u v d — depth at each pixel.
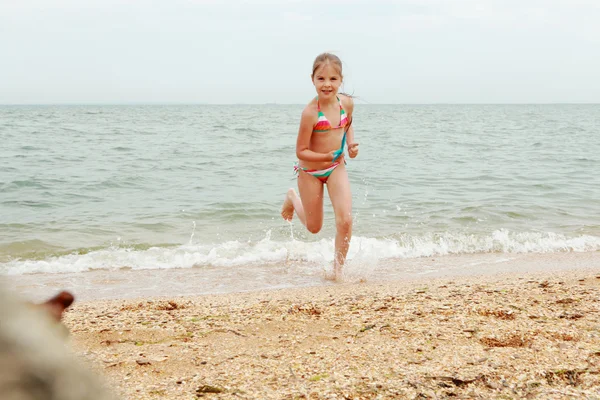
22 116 58.47
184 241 8.54
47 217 10.14
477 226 9.58
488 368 3.33
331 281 6.48
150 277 6.75
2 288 0.42
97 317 4.75
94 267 7.21
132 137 27.84
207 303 5.30
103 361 3.59
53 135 28.34
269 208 10.88
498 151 22.44
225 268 7.16
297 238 8.74
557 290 5.33
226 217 10.20
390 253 7.96
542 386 3.08
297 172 6.48
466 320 4.37
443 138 29.30
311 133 6.12
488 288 5.55
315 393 3.02
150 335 4.22
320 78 5.89
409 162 18.48
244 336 4.16
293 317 4.66
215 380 3.24
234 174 15.73
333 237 8.73
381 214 10.42
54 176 14.50
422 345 3.79
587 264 7.25
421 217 10.20
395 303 4.99
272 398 2.96
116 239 8.62
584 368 3.31
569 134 33.75
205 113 86.44
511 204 11.33
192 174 15.58
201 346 3.92
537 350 3.61
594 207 11.23
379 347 3.77
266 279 6.62
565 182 14.35
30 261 7.39
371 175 15.38
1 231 8.98
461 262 7.47
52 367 0.41
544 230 9.31
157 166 16.83
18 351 0.40
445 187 13.61
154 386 3.16
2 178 13.99
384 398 2.96
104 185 13.52
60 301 0.45
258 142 25.61
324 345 3.88
